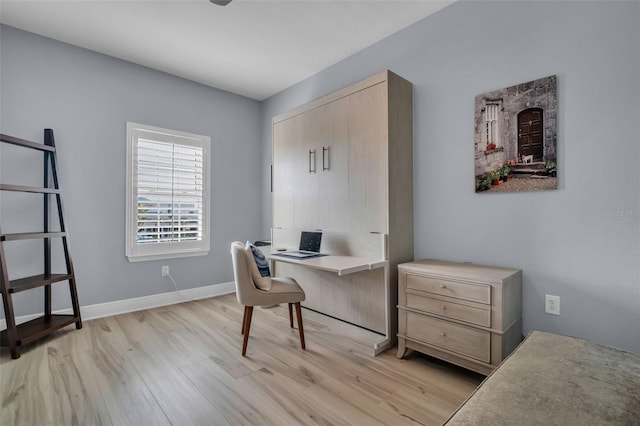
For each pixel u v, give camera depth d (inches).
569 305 73.9
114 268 123.0
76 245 114.7
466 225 91.0
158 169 133.6
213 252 151.5
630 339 66.7
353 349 91.7
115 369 79.7
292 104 150.8
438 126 96.6
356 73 120.6
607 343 69.2
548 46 76.0
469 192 90.3
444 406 65.1
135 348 91.9
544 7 76.6
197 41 111.9
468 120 90.1
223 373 77.9
